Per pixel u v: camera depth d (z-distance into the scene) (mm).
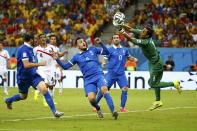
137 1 98750
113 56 45844
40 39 52906
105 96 38438
